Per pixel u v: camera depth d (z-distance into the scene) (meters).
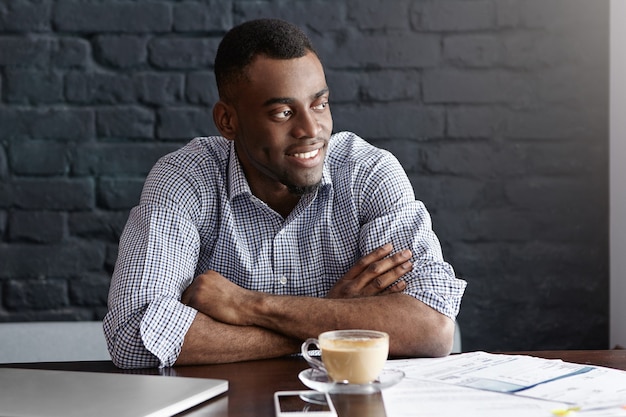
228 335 1.43
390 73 2.30
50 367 1.42
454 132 2.31
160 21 2.28
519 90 2.31
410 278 1.58
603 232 2.32
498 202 2.32
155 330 1.41
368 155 1.76
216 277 1.48
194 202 1.66
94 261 2.28
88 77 2.28
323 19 2.29
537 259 2.32
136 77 2.28
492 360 1.33
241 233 1.69
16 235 2.26
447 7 2.30
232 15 2.29
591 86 2.31
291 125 1.54
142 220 1.62
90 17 2.27
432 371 1.25
